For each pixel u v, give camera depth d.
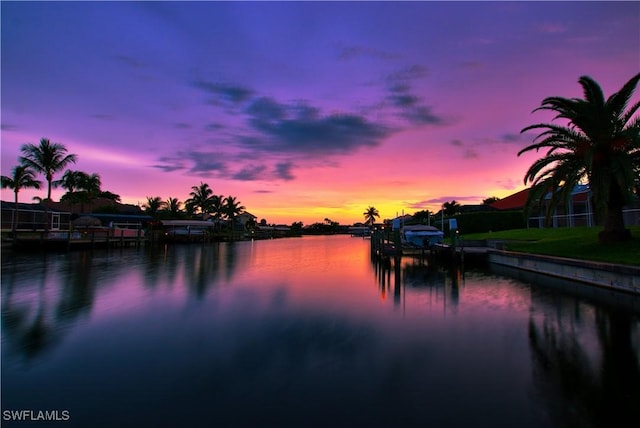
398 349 7.26
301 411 4.86
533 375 5.85
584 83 15.21
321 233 159.75
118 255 31.31
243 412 4.86
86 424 4.62
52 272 19.38
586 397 5.10
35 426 4.59
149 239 50.00
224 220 91.81
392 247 27.08
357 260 29.55
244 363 6.61
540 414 4.66
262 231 114.69
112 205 63.44
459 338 7.87
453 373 6.01
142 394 5.41
